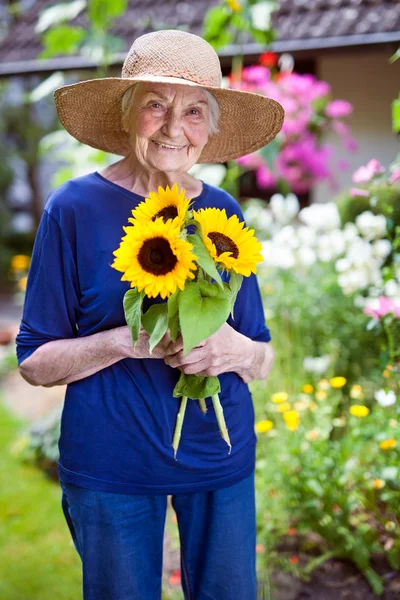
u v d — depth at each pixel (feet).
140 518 5.15
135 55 4.89
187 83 4.51
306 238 9.83
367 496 8.00
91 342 4.87
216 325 4.17
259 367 5.43
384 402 7.39
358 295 10.00
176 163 4.92
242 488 5.41
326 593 7.27
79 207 5.00
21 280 17.90
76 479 5.05
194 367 4.70
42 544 9.02
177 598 7.48
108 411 4.97
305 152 12.97
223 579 5.38
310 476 7.74
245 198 17.17
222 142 5.89
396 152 14.52
